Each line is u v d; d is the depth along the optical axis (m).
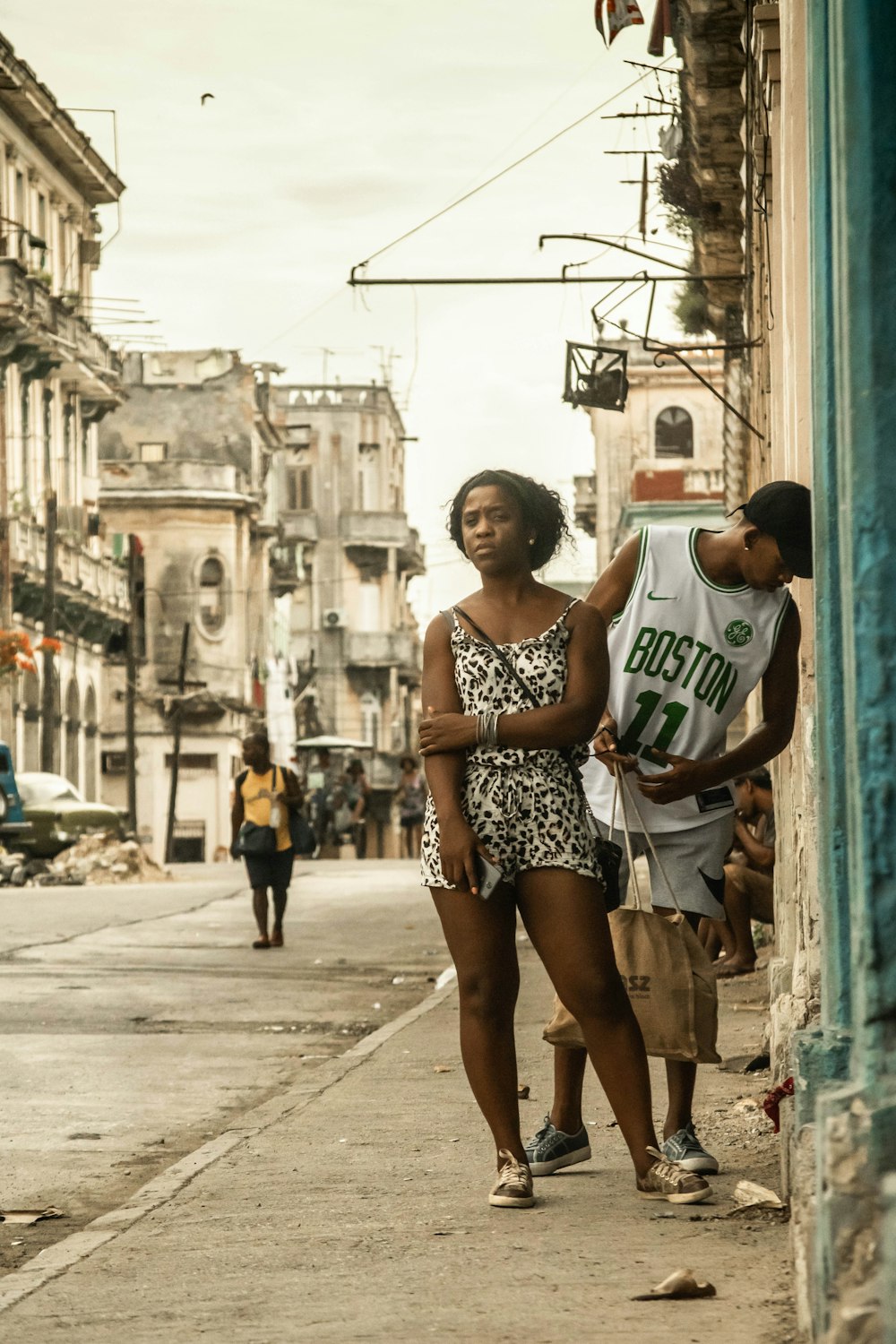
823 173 4.33
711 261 23.02
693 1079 6.52
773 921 13.76
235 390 80.62
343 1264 5.33
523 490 6.08
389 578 101.44
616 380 21.66
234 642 74.56
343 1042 11.99
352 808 57.41
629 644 6.54
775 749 6.61
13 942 19.05
